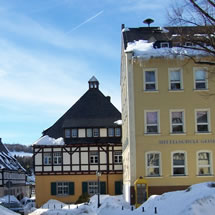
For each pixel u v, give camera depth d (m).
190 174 26.52
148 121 27.30
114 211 21.22
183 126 27.12
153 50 27.59
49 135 45.06
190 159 26.70
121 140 43.59
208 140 26.92
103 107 46.06
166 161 26.67
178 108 27.23
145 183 25.84
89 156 42.72
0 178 58.16
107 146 42.81
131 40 30.47
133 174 26.52
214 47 15.60
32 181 93.00
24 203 48.44
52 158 42.75
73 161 42.66
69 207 33.06
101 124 44.12
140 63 27.44
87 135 44.00
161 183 26.42
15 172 67.62
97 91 47.69
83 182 42.22
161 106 27.25
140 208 17.44
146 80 27.66
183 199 14.63
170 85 27.52
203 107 27.23
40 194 42.12
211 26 15.23
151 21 32.56
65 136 44.03
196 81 27.47
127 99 28.22
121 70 36.66
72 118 45.06
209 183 16.28
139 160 26.67
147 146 26.81
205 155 26.94
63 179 42.34
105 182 42.28
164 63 27.44
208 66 26.73
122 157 41.22
